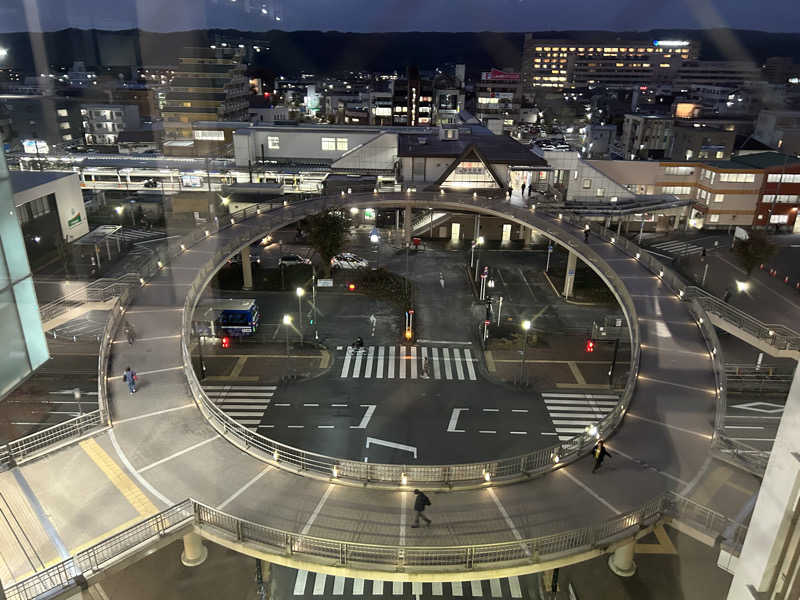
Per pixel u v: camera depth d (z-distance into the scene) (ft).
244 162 275.18
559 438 109.50
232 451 72.43
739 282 199.82
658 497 63.00
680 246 240.94
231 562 77.92
